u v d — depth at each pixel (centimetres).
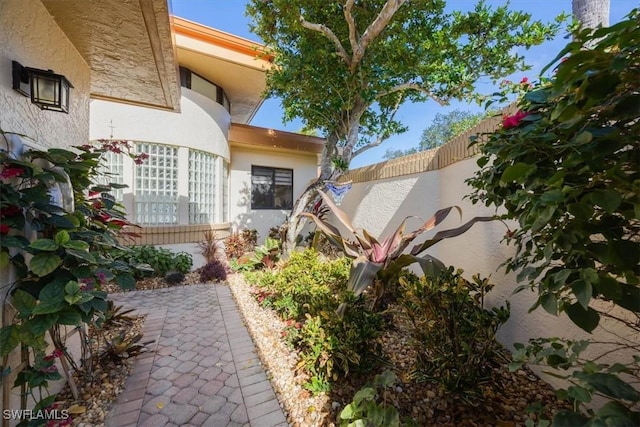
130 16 260
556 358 124
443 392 206
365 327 246
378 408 157
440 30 504
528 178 130
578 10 278
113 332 351
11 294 177
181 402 231
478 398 196
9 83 202
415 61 529
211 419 213
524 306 251
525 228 136
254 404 229
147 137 668
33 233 202
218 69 787
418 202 480
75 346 279
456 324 215
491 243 304
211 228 781
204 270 621
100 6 246
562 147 113
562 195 102
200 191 770
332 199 757
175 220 709
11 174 173
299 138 1000
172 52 324
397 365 260
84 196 297
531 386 225
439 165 430
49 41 257
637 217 96
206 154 789
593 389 96
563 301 112
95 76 388
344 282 381
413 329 257
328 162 683
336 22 558
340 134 669
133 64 353
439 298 234
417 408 206
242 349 317
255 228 975
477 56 505
